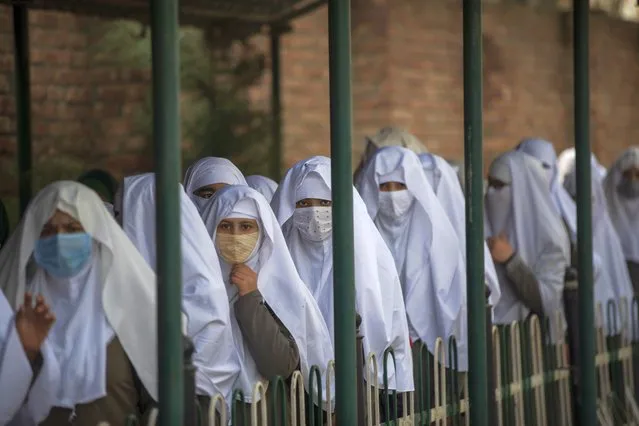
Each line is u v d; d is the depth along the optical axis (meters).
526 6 39.16
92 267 14.89
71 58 30.11
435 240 20.25
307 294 17.03
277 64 31.66
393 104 35.44
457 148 37.31
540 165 23.44
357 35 35.31
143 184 16.56
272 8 29.53
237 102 32.50
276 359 16.19
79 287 14.87
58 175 29.72
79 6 27.02
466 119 18.84
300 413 16.25
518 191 23.12
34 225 14.75
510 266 22.17
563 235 23.09
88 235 14.70
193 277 15.56
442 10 36.78
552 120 40.19
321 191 18.05
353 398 15.92
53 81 29.81
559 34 40.44
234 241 16.45
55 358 14.48
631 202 28.28
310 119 34.34
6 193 28.08
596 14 40.28
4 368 14.23
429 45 36.47
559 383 22.44
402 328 18.38
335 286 15.94
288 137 33.75
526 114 39.28
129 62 31.23
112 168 30.94
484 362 18.83
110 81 30.88
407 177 20.19
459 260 20.39
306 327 16.91
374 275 18.03
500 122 38.41
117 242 14.88
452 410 19.72
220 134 32.22
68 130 30.05
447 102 37.03
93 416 14.45
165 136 12.85
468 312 18.81
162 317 12.95
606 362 24.11
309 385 16.36
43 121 29.55
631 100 43.16
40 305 14.59
